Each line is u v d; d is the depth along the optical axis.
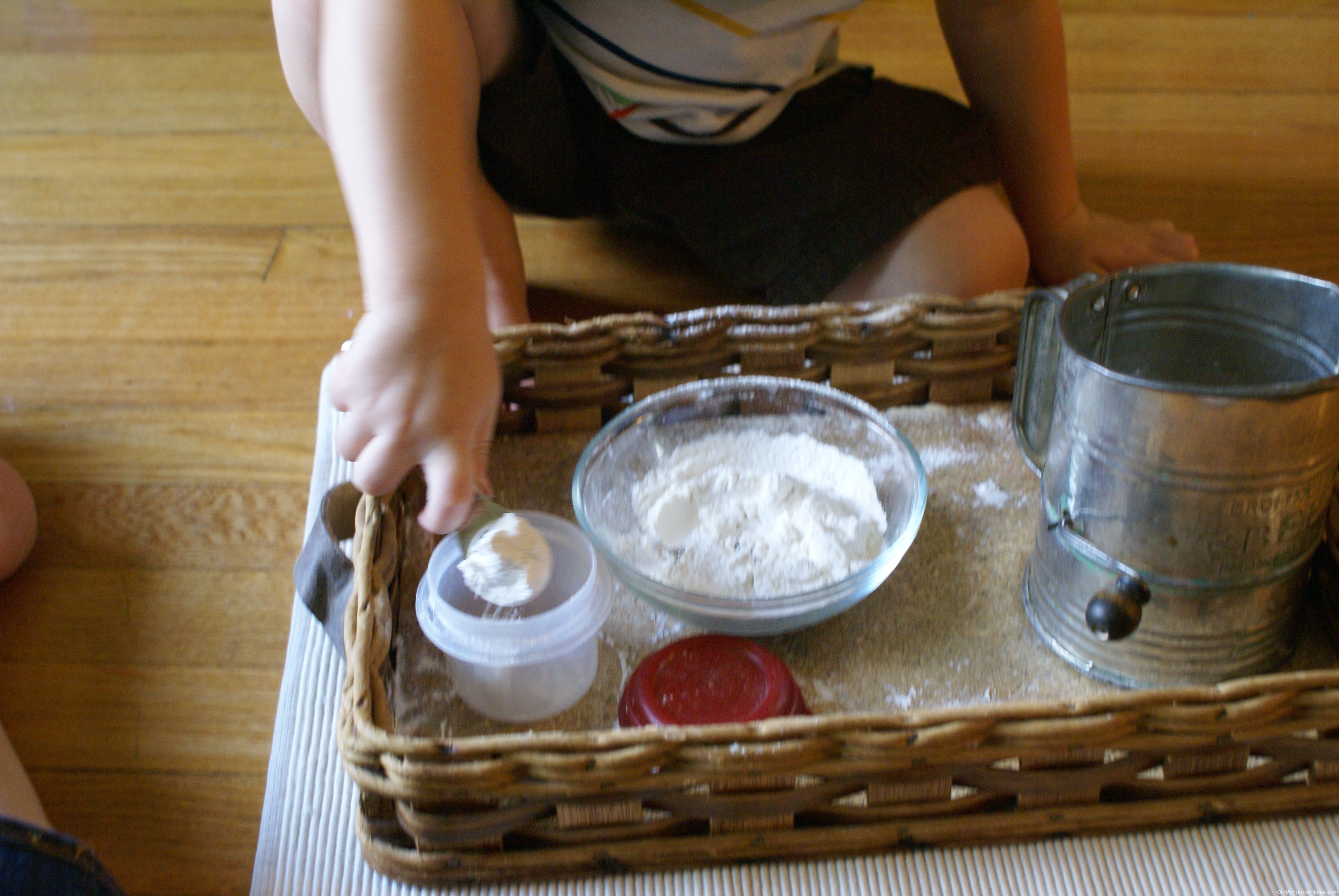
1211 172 1.22
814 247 0.93
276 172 1.26
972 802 0.54
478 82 0.85
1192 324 0.60
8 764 0.59
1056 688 0.59
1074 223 1.04
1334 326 0.54
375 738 0.48
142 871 0.60
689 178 0.99
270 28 1.56
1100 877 0.54
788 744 0.48
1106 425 0.52
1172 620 0.55
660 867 0.54
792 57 0.95
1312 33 1.50
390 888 0.55
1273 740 0.52
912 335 0.75
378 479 0.58
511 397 0.74
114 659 0.72
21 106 1.38
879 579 0.60
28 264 1.11
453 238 0.63
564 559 0.64
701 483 0.67
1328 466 0.51
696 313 0.74
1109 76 1.41
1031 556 0.64
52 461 0.88
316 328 1.02
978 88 1.03
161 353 1.00
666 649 0.59
